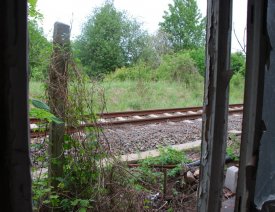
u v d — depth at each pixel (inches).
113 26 936.3
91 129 157.8
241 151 43.2
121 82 664.4
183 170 207.0
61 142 151.6
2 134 30.5
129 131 318.7
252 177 42.0
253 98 41.4
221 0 42.6
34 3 110.3
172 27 1350.9
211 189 45.1
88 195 154.2
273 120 43.1
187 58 816.9
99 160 157.0
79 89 154.6
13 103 30.2
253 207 42.3
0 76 30.0
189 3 1352.1
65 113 151.3
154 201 175.8
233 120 416.8
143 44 951.0
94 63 927.0
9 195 30.9
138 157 231.5
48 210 144.4
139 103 557.3
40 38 147.9
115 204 152.0
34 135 175.9
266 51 41.2
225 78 43.4
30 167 31.5
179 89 729.0
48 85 149.2
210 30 43.8
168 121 384.5
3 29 29.7
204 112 45.3
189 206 174.9
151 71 803.4
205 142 45.4
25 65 30.5
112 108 501.7
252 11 41.3
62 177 154.3
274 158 43.9
